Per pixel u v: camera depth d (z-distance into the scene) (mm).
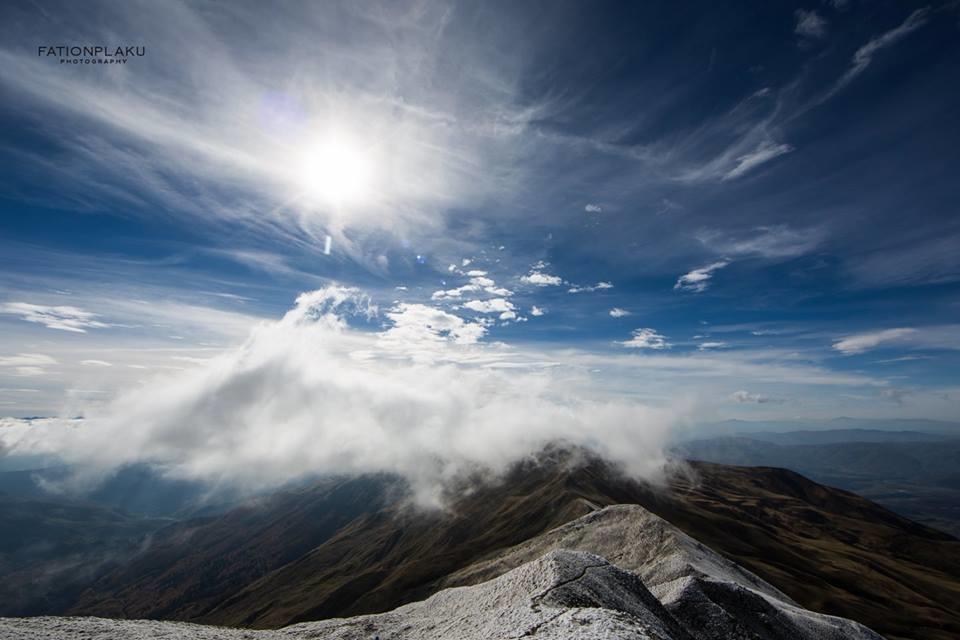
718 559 101062
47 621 45781
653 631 33781
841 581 198000
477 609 49938
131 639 43344
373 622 58219
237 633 53781
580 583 45750
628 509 128500
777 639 55312
